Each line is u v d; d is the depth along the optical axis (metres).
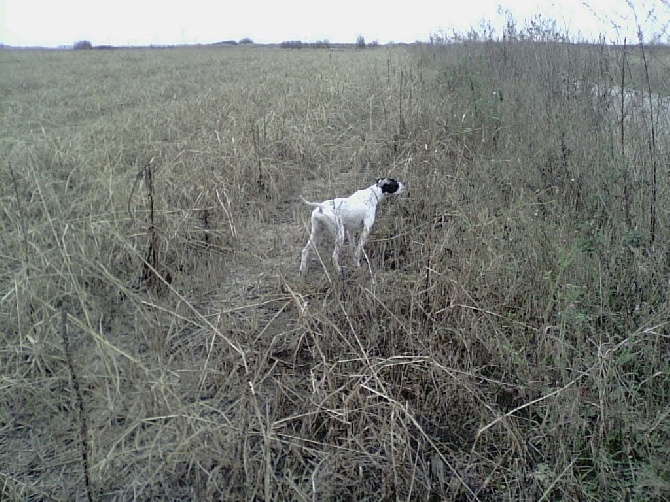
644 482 2.89
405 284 5.07
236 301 5.25
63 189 6.74
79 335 4.51
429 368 3.91
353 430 3.54
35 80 21.67
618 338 4.02
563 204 5.95
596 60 7.33
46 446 3.53
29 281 4.65
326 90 14.82
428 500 3.09
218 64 30.84
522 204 5.81
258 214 7.39
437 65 17.09
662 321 3.97
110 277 4.45
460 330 4.21
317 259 6.04
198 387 3.93
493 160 7.15
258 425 3.56
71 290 4.66
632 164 5.63
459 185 6.83
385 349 4.30
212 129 10.76
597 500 2.97
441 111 10.15
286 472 3.23
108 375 3.73
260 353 4.16
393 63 21.80
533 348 4.21
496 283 4.79
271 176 8.34
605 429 3.34
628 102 6.21
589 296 4.41
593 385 3.60
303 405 3.68
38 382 3.99
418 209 6.59
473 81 10.95
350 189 8.12
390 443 3.29
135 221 5.79
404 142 9.31
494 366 4.17
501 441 3.46
